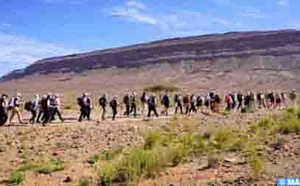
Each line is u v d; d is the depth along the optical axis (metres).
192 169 14.82
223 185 12.36
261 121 27.02
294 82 147.25
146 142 20.92
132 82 181.62
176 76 185.62
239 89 140.25
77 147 21.66
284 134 20.48
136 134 25.44
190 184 12.87
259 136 20.36
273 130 21.20
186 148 17.73
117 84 178.38
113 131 26.64
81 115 33.28
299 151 15.79
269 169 13.49
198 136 21.94
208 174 13.95
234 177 13.09
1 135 24.92
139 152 15.07
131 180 13.67
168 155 15.88
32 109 31.55
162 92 125.69
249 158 15.20
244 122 31.22
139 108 50.78
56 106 31.81
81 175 15.61
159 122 32.25
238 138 20.02
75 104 59.34
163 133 25.16
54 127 28.16
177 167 15.25
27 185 14.85
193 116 38.31
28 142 22.98
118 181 13.79
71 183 14.75
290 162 14.29
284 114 29.91
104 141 23.23
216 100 46.62
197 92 128.38
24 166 17.33
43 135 25.02
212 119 34.72
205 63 199.50
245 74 168.38
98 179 14.45
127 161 14.46
